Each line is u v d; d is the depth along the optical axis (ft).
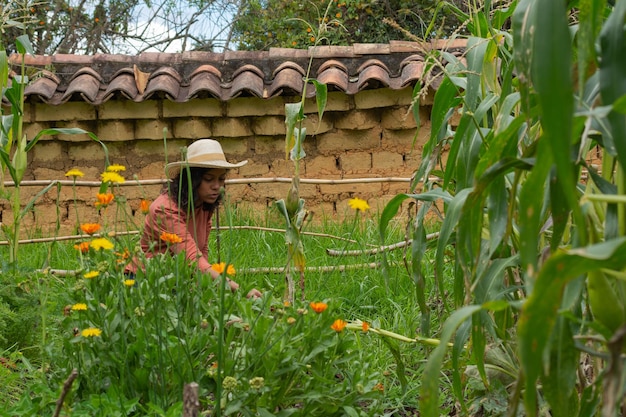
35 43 43.57
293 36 35.42
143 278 9.07
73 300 9.12
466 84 8.07
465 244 6.68
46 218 22.26
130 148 22.35
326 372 8.57
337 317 8.70
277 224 20.94
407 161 22.08
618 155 4.79
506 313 8.04
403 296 14.69
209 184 12.53
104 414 7.59
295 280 12.12
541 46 4.10
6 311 10.75
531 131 7.60
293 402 8.47
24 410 7.86
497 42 8.10
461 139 7.58
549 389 5.34
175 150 22.27
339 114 22.03
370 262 16.89
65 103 21.72
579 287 5.13
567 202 5.76
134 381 8.39
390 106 21.84
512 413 5.82
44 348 8.80
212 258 16.58
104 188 9.29
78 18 44.39
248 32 40.88
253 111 21.74
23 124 21.88
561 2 4.08
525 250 4.84
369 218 21.93
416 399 10.64
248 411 7.91
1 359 10.10
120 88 21.16
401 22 34.91
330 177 22.24
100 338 8.55
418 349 12.12
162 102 21.77
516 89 8.21
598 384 5.93
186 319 8.78
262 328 8.33
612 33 4.72
